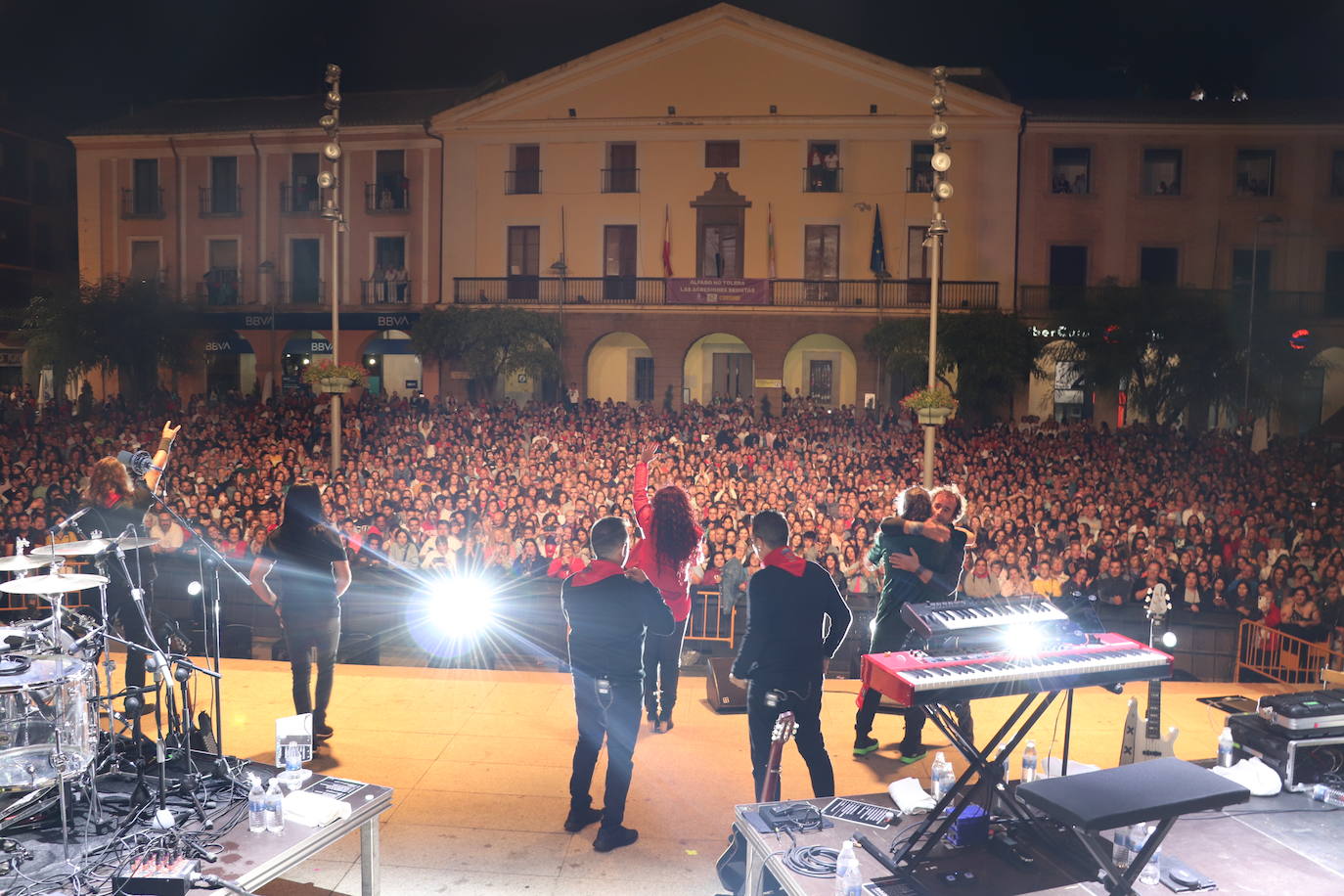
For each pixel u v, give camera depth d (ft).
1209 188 102.68
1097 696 24.39
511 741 21.47
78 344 95.45
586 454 63.36
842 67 103.40
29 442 65.51
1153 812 11.14
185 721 16.78
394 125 110.22
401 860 16.31
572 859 16.37
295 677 20.31
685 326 105.91
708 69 105.29
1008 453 65.92
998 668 12.96
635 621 16.89
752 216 106.32
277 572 20.11
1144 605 35.68
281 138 113.19
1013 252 103.09
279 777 15.23
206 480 56.08
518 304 107.45
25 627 15.29
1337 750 15.96
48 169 132.57
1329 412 106.32
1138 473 61.00
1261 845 13.69
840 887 12.14
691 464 60.08
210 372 121.39
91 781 14.37
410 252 111.86
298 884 15.52
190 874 12.26
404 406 89.35
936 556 19.56
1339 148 100.99
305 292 115.03
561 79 106.63
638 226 107.96
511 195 109.50
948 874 12.84
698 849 16.76
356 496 51.01
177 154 115.24
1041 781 11.95
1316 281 102.17
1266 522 46.24
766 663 16.22
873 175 104.47
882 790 18.69
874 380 103.65
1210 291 90.38
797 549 40.50
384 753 20.67
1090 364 88.22
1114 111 105.19
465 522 46.91
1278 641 32.91
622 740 16.84
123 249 117.19
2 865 12.85
